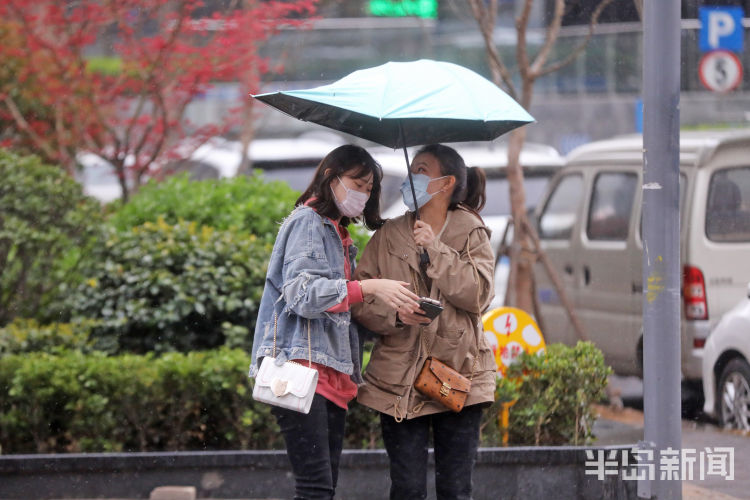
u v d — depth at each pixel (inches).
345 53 1953.7
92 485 645.9
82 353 743.1
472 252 488.4
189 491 637.9
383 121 517.0
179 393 682.8
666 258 545.0
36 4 1113.4
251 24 1074.1
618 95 2103.8
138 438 688.4
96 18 1075.3
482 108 469.1
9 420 684.7
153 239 777.6
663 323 546.9
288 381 450.3
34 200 852.0
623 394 1071.6
